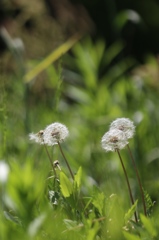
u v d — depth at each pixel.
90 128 8.38
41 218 3.35
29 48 11.28
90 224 3.52
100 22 19.95
